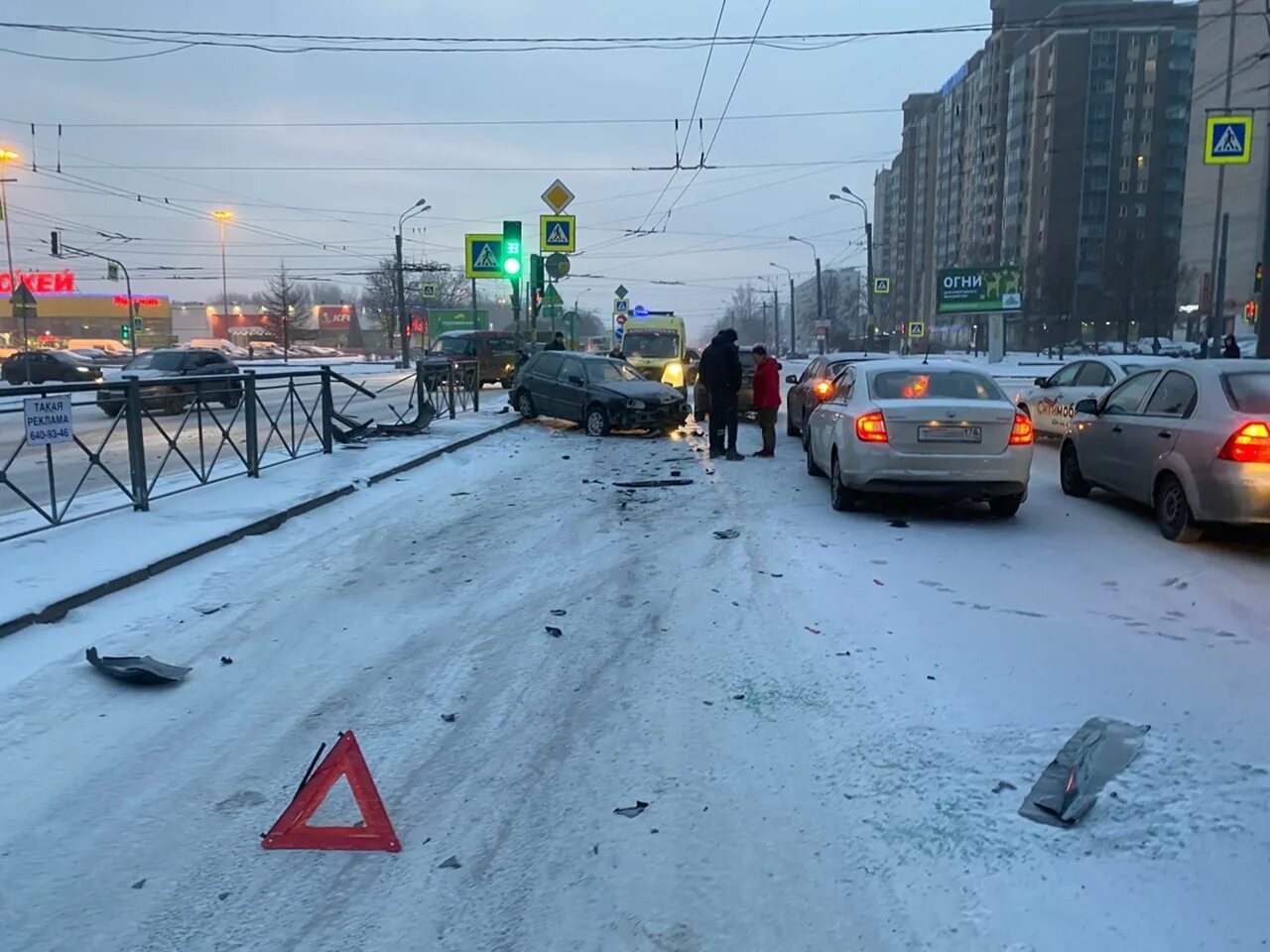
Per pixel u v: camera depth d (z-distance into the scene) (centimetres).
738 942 292
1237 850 332
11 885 323
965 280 5781
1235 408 764
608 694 481
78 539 758
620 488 1098
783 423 1961
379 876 329
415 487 1100
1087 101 10125
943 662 515
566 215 2175
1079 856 332
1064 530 866
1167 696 467
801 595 643
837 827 354
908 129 13850
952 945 288
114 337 10144
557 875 329
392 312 7494
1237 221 7038
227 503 925
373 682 499
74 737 432
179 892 320
